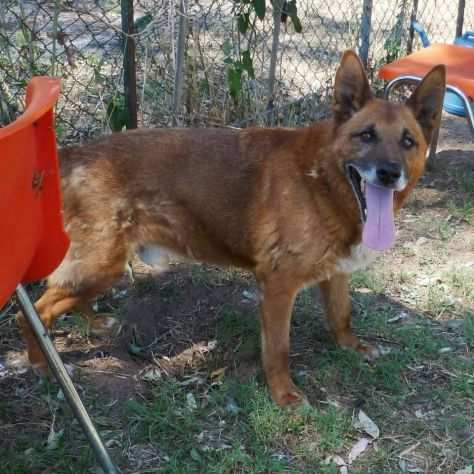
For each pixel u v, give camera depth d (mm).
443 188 2980
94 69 2682
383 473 1695
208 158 1923
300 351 2078
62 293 1945
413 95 1890
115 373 1975
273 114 3152
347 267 1909
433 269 2447
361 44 3609
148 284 2311
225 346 2086
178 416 1822
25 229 1319
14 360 1997
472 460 1732
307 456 1728
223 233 1936
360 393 1922
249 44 2920
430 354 2045
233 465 1694
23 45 2426
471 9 5391
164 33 2699
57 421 1803
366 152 1789
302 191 1841
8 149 1208
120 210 1914
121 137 1951
